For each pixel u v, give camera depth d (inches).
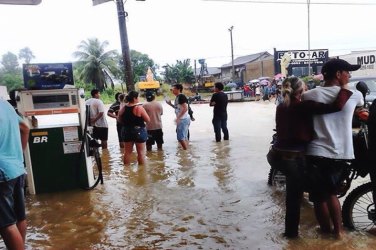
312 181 147.6
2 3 202.7
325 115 143.3
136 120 293.1
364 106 156.0
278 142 150.9
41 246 155.2
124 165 300.0
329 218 154.3
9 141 121.6
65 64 225.8
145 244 153.4
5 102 126.3
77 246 154.2
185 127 357.1
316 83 537.0
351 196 155.5
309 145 147.6
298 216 151.0
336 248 142.2
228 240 153.3
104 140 383.9
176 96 367.9
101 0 461.1
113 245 153.9
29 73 220.4
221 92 398.6
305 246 144.8
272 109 840.3
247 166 277.4
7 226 119.0
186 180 245.1
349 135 144.0
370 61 1197.7
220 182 236.8
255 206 191.2
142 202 204.8
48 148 229.5
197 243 151.9
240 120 614.2
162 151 356.8
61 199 216.5
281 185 221.5
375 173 143.9
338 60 143.3
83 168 231.9
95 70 2222.0
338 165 146.6
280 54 1583.4
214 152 337.7
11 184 119.6
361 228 157.3
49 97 223.5
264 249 144.1
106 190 230.2
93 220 181.3
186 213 185.2
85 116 230.4
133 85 476.7
